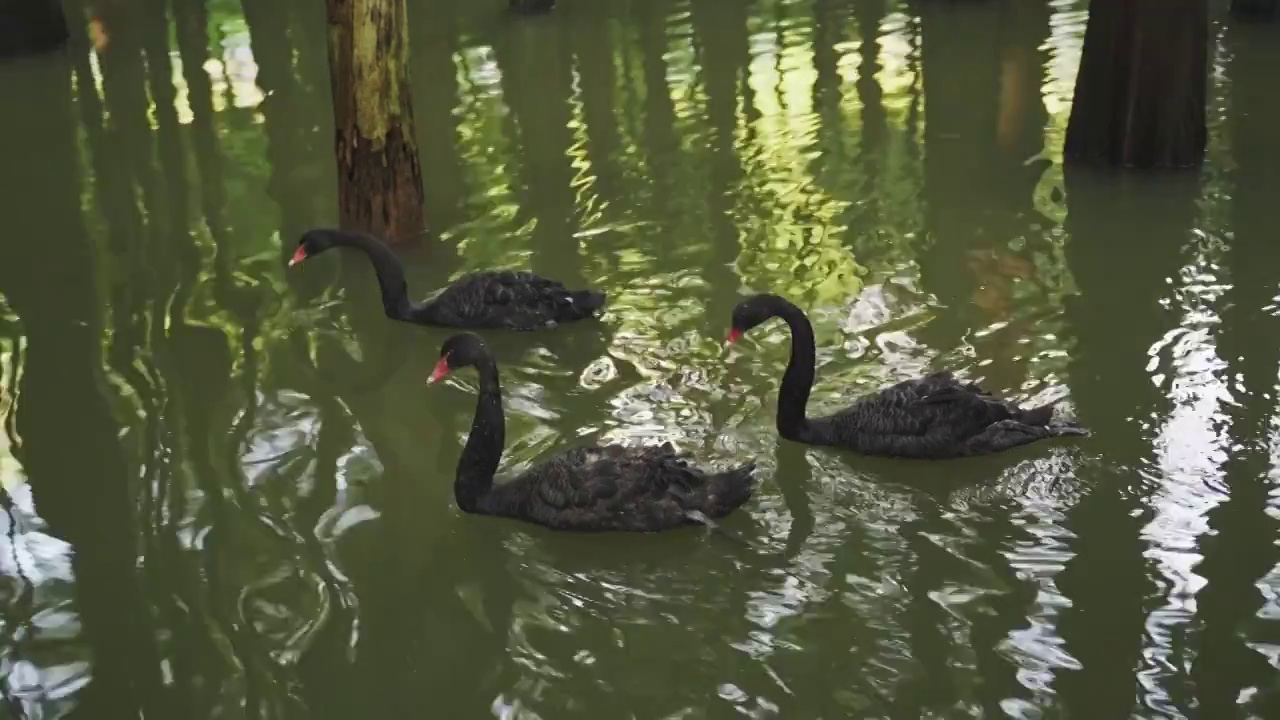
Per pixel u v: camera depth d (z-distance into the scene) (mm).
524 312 8406
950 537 6105
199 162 11930
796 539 6191
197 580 6039
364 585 5984
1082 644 5328
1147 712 4945
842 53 14531
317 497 6699
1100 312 8180
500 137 12320
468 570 6086
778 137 11977
